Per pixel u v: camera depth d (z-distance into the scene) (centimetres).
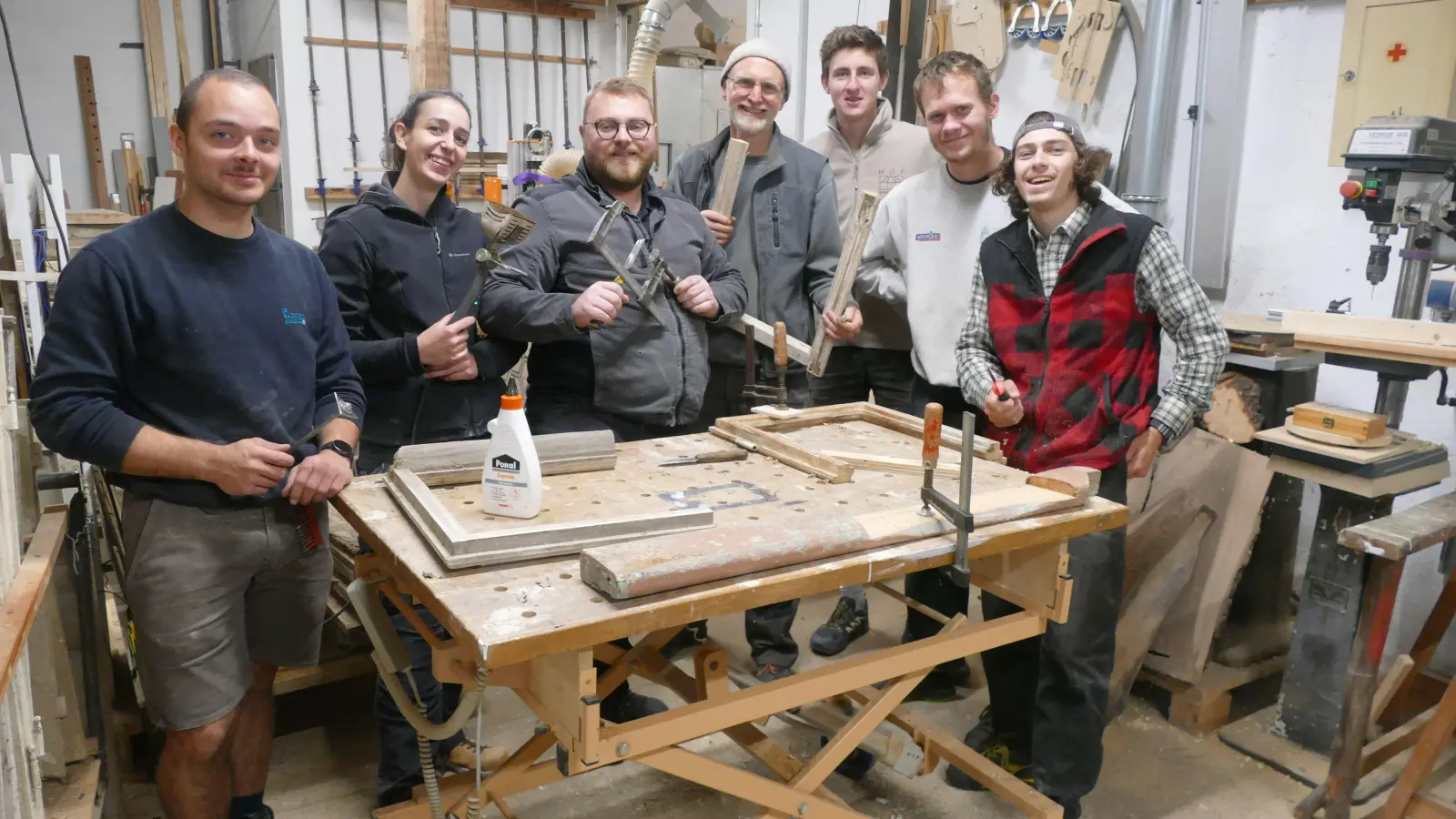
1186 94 284
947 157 228
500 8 493
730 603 120
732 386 272
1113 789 221
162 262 145
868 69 273
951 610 250
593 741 116
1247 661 255
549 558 129
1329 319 226
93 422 139
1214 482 254
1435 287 222
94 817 167
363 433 209
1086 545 187
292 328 160
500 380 214
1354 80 252
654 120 215
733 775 142
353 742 234
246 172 145
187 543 150
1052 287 198
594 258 206
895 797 217
